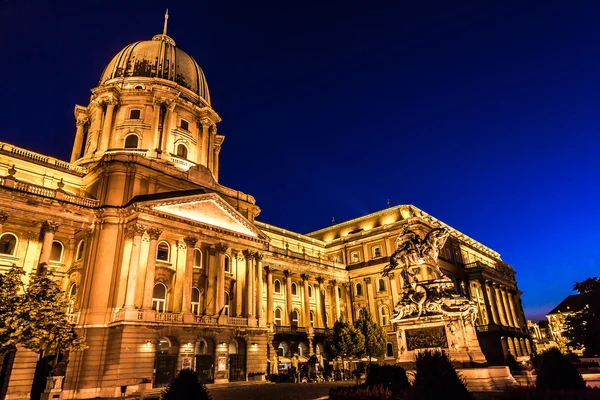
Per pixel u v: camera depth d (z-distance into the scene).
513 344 66.50
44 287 26.56
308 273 60.41
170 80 58.09
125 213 37.66
